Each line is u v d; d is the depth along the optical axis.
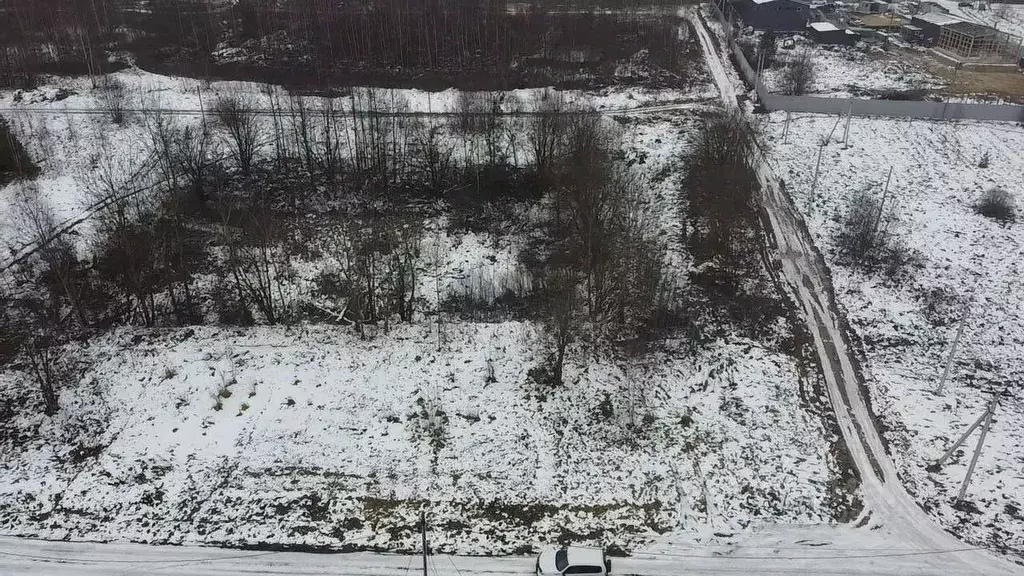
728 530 45.78
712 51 120.88
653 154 89.06
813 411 55.28
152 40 116.94
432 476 49.03
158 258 69.56
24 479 48.75
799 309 65.94
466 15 119.25
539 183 81.69
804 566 43.31
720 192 79.94
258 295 62.31
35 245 72.00
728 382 57.28
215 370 56.69
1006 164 88.81
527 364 57.88
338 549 44.44
